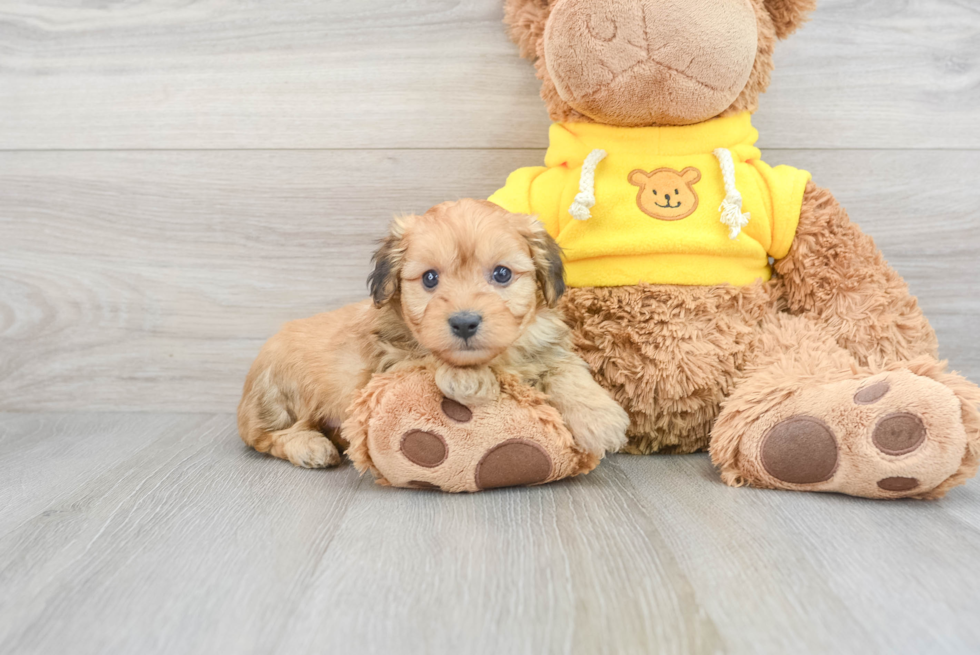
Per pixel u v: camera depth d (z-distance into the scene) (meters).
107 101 0.78
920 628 0.47
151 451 0.71
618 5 0.63
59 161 0.79
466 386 0.59
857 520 0.56
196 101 0.78
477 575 0.51
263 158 0.78
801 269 0.68
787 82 0.76
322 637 0.47
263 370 0.69
